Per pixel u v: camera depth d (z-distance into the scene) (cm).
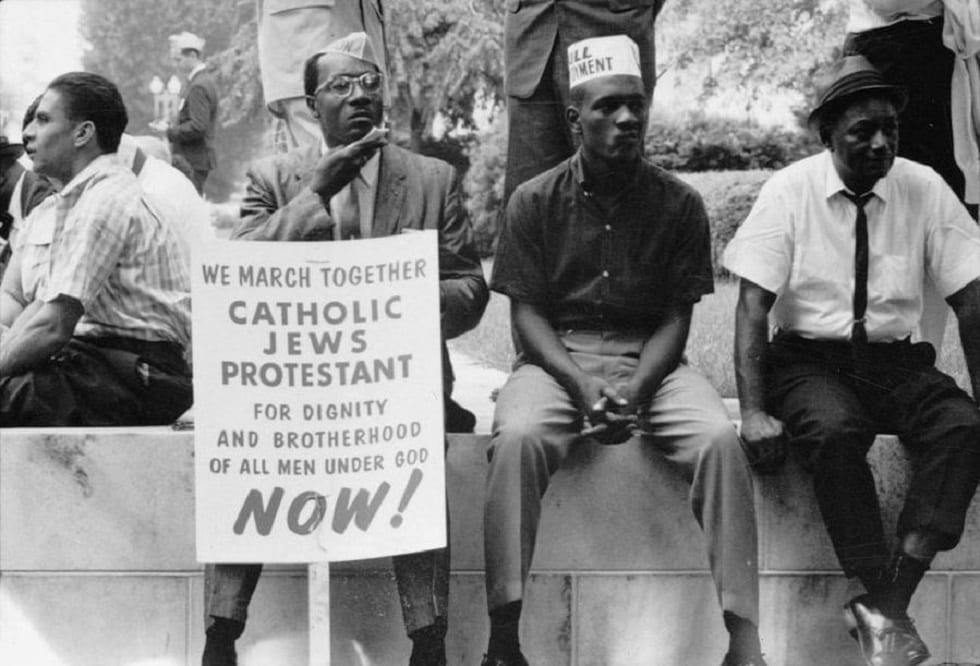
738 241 657
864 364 653
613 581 662
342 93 645
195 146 888
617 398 629
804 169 659
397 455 588
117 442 653
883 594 629
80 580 657
